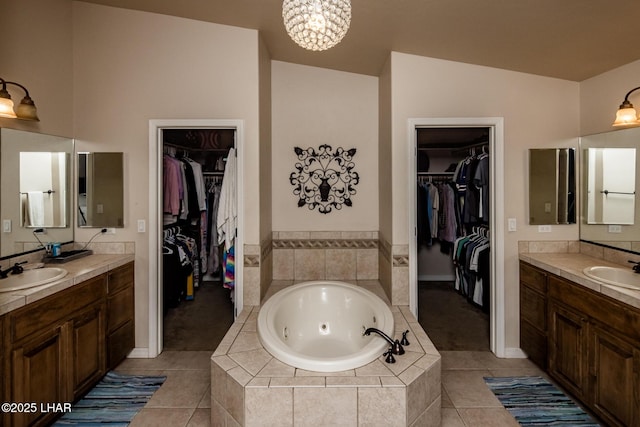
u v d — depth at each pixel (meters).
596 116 2.57
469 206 3.88
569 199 2.75
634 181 2.30
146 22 2.67
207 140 4.07
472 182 3.85
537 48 2.29
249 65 2.65
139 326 2.77
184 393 2.27
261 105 2.73
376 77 3.22
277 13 2.36
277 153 3.22
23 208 2.31
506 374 2.53
